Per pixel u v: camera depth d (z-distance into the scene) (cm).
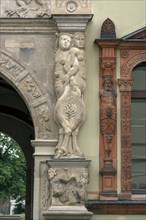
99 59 1936
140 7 1988
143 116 1939
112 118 1881
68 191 1806
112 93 1898
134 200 1834
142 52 1945
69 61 1898
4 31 1950
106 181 1844
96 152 1872
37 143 1866
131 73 1944
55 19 1925
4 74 1923
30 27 1952
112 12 1981
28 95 1911
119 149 1875
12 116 2977
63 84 1884
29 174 2981
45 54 1944
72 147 1850
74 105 1869
